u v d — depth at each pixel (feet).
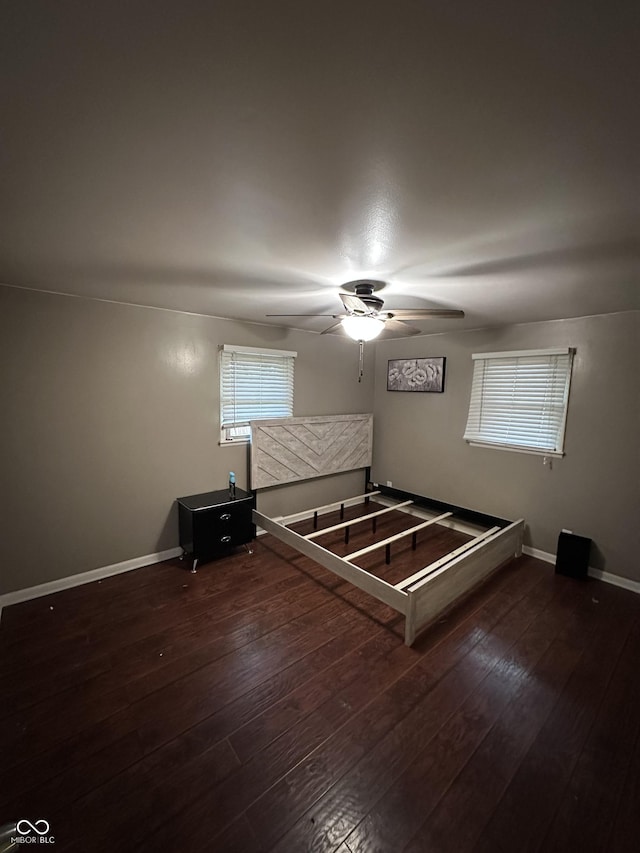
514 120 2.94
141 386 10.43
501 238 5.23
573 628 8.29
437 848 4.33
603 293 7.94
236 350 12.13
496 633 8.09
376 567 10.94
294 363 13.97
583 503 10.74
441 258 6.03
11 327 8.39
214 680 6.71
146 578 10.19
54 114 2.88
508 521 12.19
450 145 3.27
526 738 5.70
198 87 2.63
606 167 3.53
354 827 4.51
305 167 3.63
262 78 2.56
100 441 9.86
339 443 15.52
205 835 4.42
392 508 13.66
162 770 5.14
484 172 3.66
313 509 15.08
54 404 9.10
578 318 10.55
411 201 4.26
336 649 7.54
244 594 9.45
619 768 5.25
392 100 2.75
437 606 8.39
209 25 2.14
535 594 9.62
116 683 6.61
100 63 2.43
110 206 4.45
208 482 12.12
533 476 11.78
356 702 6.29
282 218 4.73
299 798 4.82
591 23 2.07
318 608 8.90
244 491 12.40
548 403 11.28
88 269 6.93
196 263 6.47
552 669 7.09
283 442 13.65
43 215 4.68
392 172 3.70
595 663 7.25
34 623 8.21
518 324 11.79
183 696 6.36
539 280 7.12
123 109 2.84
